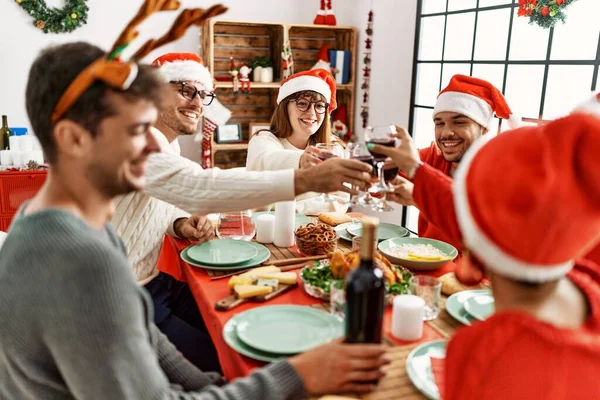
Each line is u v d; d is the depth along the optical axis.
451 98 2.21
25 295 0.79
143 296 0.94
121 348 0.78
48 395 0.87
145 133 0.89
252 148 2.70
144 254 1.86
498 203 0.69
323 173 1.48
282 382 0.93
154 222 1.86
